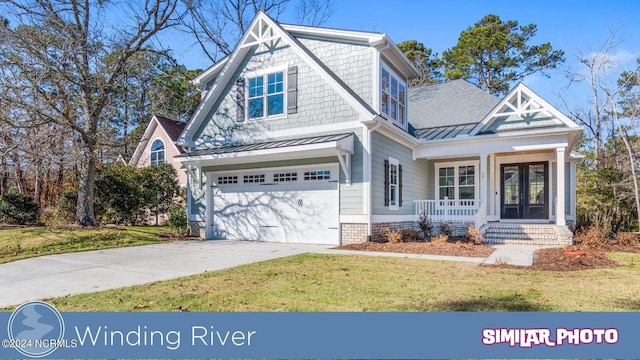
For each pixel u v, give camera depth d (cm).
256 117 1380
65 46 1339
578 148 2633
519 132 1345
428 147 1520
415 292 582
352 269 778
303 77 1291
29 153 1384
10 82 1288
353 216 1187
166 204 2069
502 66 3259
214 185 1476
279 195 1327
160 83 2292
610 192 1858
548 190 1555
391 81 1386
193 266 843
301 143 1153
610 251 1078
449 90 1897
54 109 1366
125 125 2388
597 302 526
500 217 1622
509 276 708
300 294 573
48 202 2291
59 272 791
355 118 1195
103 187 1819
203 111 1475
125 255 1021
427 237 1346
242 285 636
